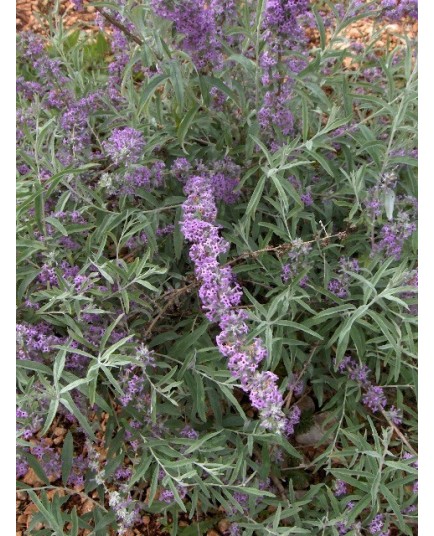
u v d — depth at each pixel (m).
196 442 1.88
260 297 2.54
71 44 3.44
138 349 2.01
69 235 2.25
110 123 2.65
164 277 2.33
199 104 2.17
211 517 2.25
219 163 2.33
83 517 2.07
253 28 2.29
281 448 2.21
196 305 2.39
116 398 2.15
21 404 1.83
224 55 2.43
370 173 2.31
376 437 1.97
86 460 2.10
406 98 2.19
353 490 2.26
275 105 2.28
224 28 2.38
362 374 2.22
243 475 1.95
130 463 2.36
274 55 2.18
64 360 1.77
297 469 2.30
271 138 2.43
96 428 2.17
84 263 2.17
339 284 2.29
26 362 1.77
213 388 2.13
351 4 2.57
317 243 2.23
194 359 2.01
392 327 2.07
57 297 1.88
